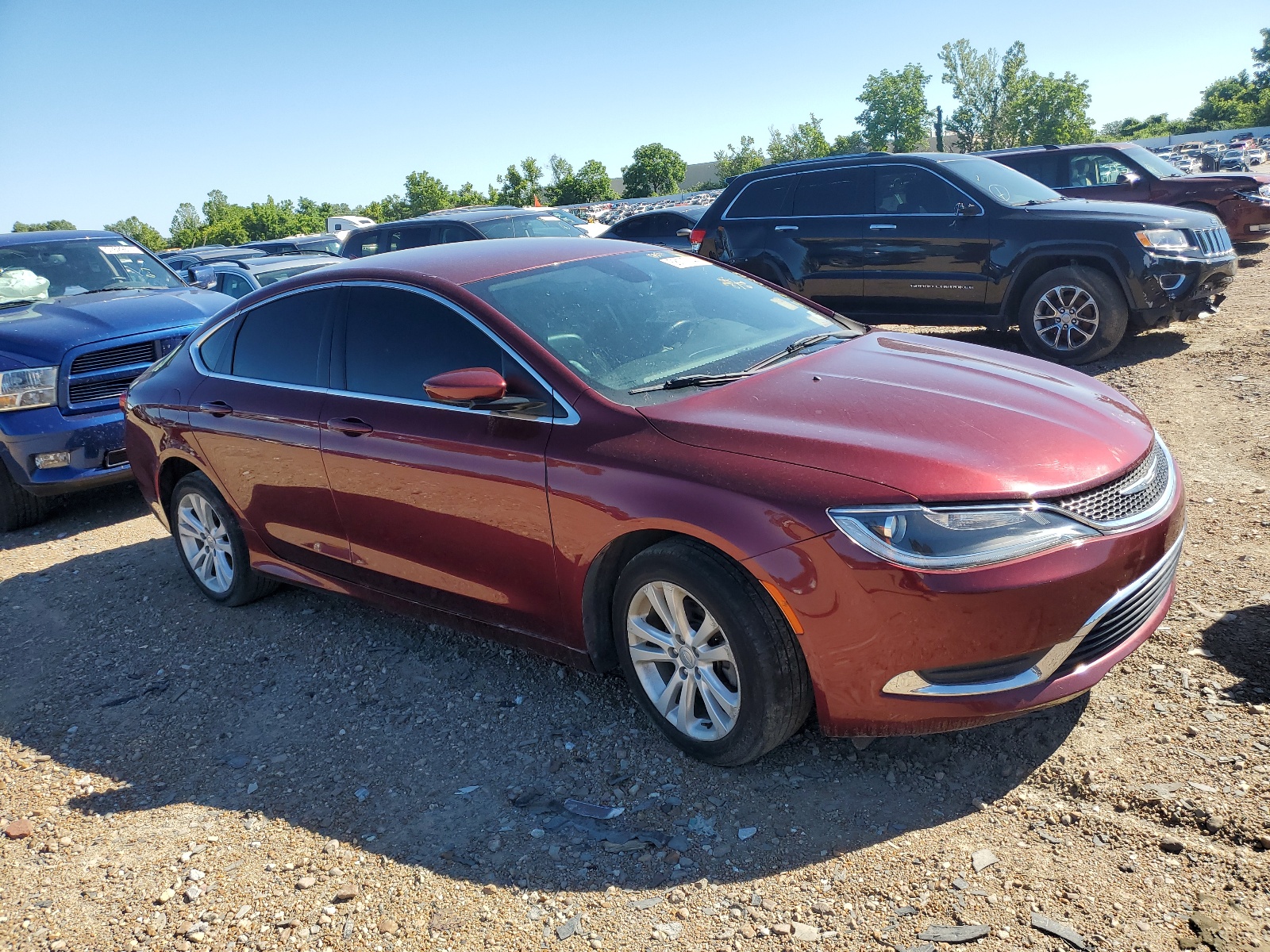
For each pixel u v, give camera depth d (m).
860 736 2.78
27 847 3.07
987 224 8.10
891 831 2.65
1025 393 3.19
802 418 2.96
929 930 2.28
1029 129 62.06
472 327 3.54
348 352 3.96
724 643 2.89
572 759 3.20
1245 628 3.35
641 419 3.09
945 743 2.99
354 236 14.16
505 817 2.93
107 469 6.52
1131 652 2.82
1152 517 2.82
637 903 2.50
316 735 3.56
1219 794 2.57
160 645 4.53
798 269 9.27
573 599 3.23
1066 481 2.68
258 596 4.84
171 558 5.75
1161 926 2.19
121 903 2.74
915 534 2.55
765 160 76.81
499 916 2.52
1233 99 107.44
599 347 3.47
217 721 3.76
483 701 3.66
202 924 2.61
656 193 86.81
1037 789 2.72
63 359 6.33
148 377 5.12
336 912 2.60
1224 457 5.16
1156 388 6.73
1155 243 7.40
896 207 8.65
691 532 2.81
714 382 3.29
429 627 4.39
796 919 2.38
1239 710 2.90
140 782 3.39
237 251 22.05
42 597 5.32
